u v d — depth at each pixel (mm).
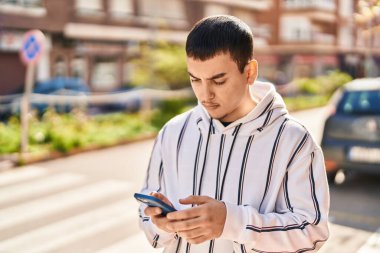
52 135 8500
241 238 1139
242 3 29750
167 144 1443
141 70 15766
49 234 4121
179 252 1369
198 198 1132
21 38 17516
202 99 1221
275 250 1190
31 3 17922
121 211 4793
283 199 1265
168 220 1134
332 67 39125
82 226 4332
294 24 35719
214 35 1144
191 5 25812
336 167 5566
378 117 5320
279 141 1267
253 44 1233
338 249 3762
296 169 1254
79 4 19766
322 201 1242
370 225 4352
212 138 1328
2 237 4043
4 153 7586
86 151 8547
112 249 3799
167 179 1428
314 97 21953
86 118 10852
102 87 20844
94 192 5539
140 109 13562
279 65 36312
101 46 20734
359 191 5594
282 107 1315
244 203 1270
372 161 5312
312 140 1286
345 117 5539
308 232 1198
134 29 22141
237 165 1286
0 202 5105
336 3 37531
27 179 6277
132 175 6523
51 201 5160
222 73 1160
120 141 9484
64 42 19250
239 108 1298
